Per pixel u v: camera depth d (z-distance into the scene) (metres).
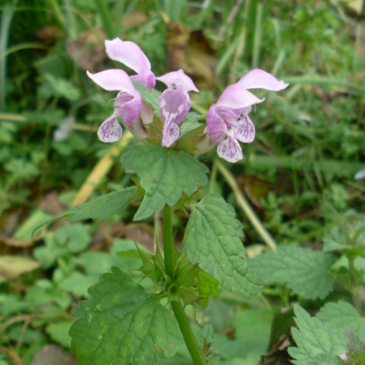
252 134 0.14
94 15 0.44
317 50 0.44
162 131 0.13
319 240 0.32
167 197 0.12
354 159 0.37
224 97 0.13
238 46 0.39
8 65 0.41
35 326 0.25
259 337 0.22
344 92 0.41
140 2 0.45
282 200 0.35
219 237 0.13
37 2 0.42
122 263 0.26
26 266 0.28
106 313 0.14
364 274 0.20
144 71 0.14
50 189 0.35
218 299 0.25
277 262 0.20
